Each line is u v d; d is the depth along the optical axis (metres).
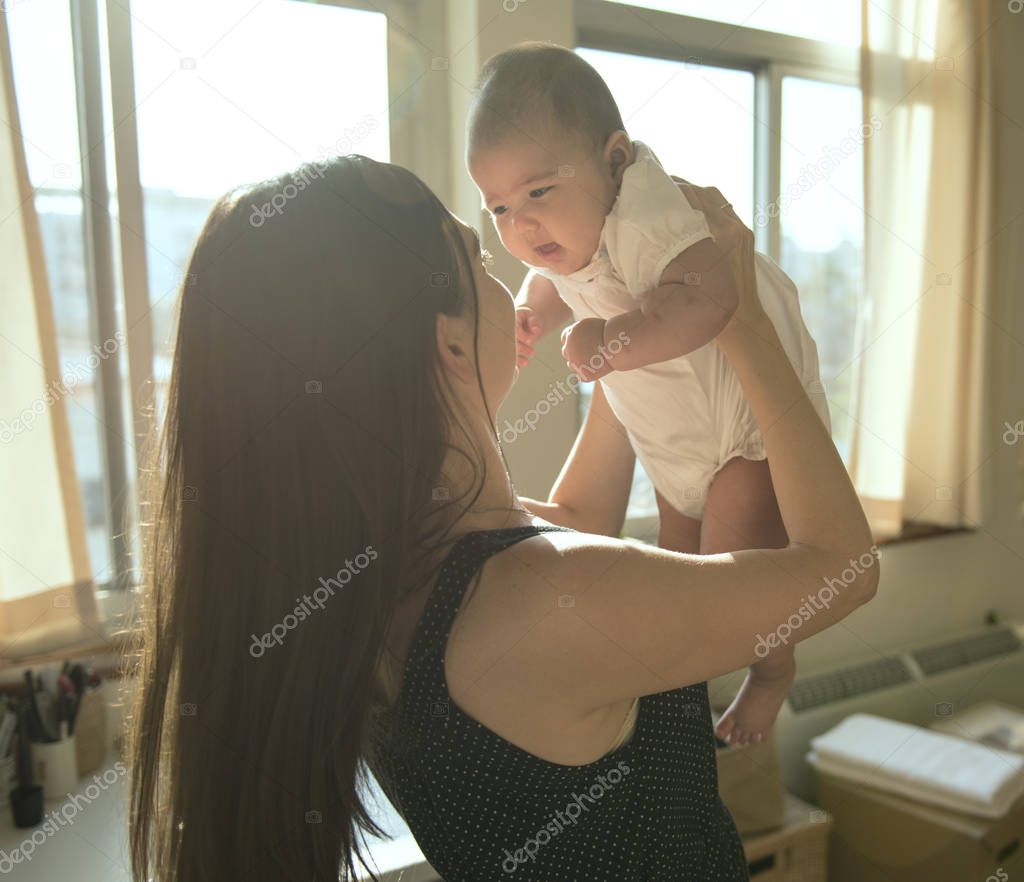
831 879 1.99
